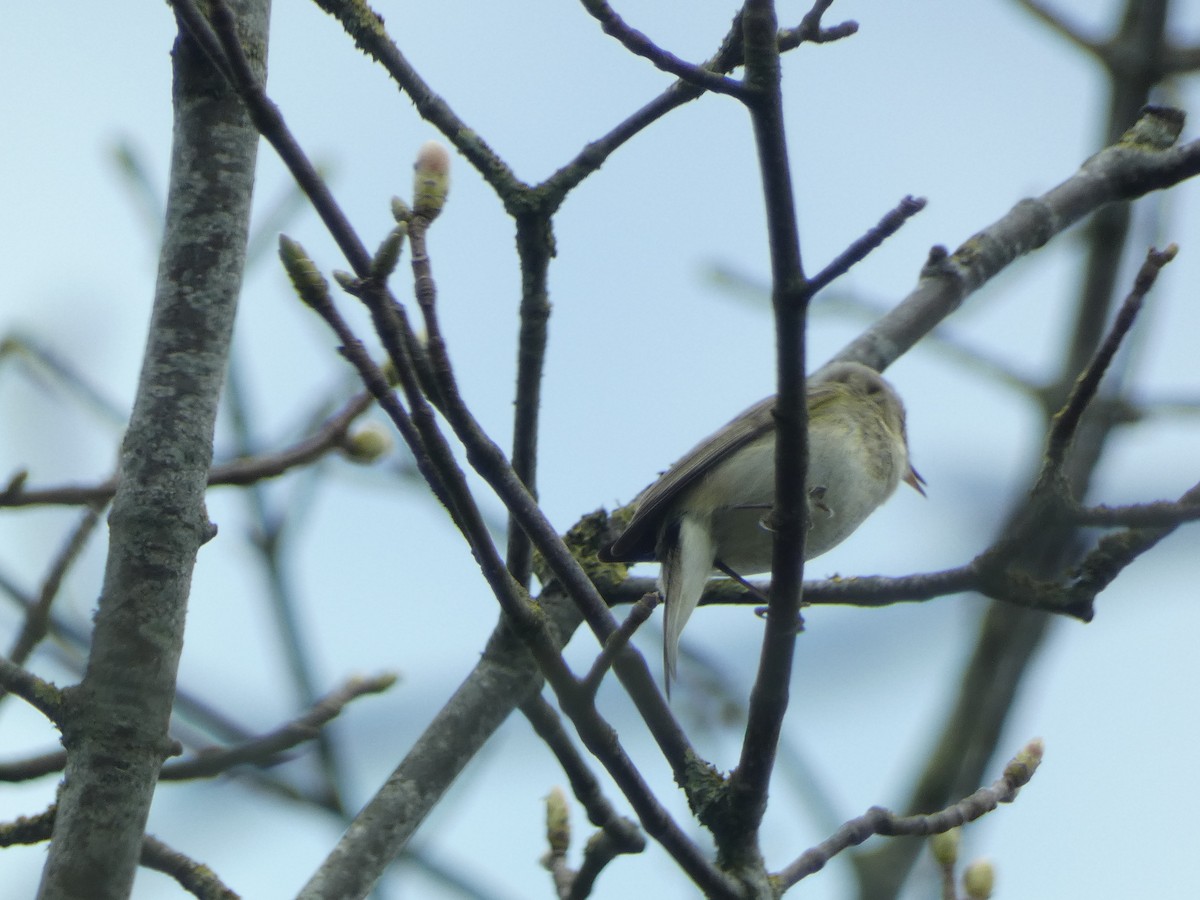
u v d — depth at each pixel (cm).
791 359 634
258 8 753
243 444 1050
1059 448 779
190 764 809
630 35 616
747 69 611
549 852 860
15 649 857
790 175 615
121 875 600
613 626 684
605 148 805
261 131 595
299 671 989
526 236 794
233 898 737
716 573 1071
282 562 1015
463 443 650
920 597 835
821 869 731
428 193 630
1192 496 775
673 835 679
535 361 798
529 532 672
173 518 654
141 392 678
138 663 630
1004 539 800
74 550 871
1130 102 1321
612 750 666
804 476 654
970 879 823
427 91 823
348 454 892
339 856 763
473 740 812
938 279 1139
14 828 716
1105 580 794
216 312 693
